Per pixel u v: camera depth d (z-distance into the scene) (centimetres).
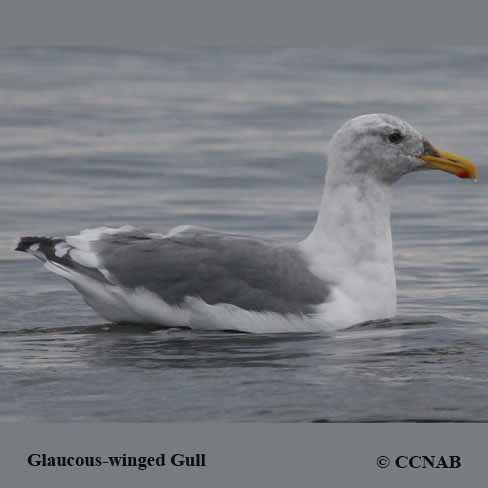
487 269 1914
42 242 1583
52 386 1310
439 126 3161
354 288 1520
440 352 1420
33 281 1847
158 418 1218
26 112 3381
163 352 1426
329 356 1402
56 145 2958
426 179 2695
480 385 1300
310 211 2341
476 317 1606
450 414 1223
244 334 1499
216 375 1336
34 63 4278
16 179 2627
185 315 1522
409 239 2136
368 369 1352
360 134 1510
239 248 1520
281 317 1493
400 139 1518
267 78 4016
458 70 4169
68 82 3909
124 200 2433
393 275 1548
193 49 4584
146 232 1584
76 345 1472
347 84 3888
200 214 2305
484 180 2638
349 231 1521
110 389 1299
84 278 1548
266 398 1266
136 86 3853
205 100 3609
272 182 2611
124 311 1552
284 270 1504
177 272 1513
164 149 2920
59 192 2514
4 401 1269
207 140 3034
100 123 3241
